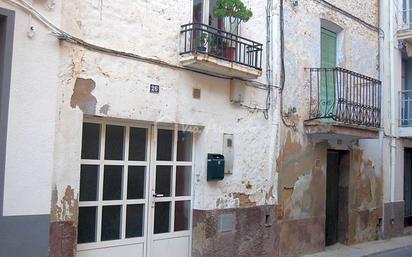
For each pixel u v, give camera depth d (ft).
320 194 33.76
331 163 36.83
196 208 25.35
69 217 19.61
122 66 21.61
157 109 22.99
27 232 18.30
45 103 18.90
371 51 40.68
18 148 18.13
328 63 36.09
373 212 40.06
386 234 41.47
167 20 23.44
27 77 18.42
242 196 27.43
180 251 25.02
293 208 31.24
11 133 17.95
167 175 24.64
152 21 22.81
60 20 19.38
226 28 26.94
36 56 18.69
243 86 27.32
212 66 24.31
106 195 22.11
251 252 27.76
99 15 20.84
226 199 26.48
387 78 42.47
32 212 18.47
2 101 17.75
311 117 32.99
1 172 17.62
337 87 33.96
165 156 24.57
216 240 25.59
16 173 18.07
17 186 18.08
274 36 29.71
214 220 25.50
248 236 27.61
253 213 28.02
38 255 18.60
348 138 35.40
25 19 18.38
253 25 28.37
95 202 21.58
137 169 23.31
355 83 36.68
